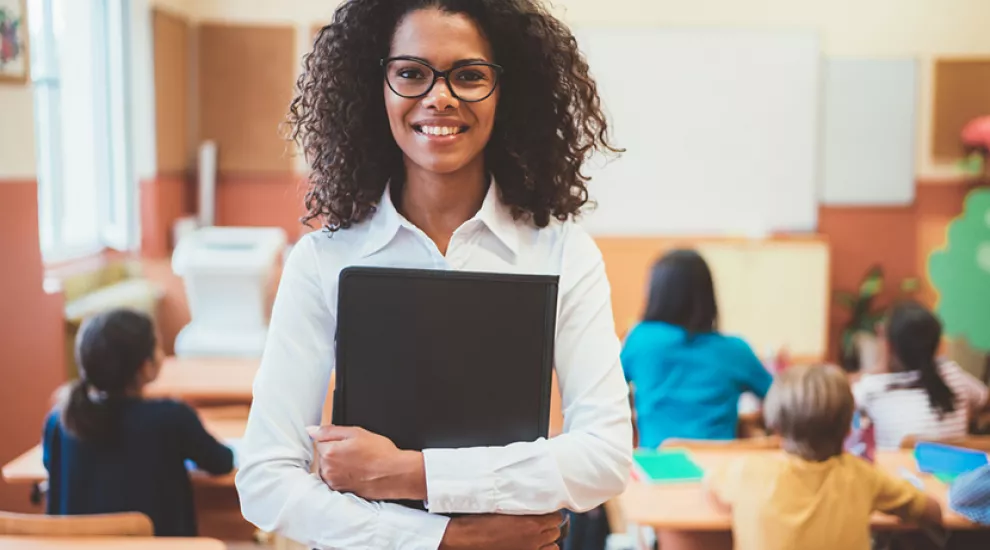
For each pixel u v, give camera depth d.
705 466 2.57
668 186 5.66
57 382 3.76
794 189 5.68
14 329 3.49
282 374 1.18
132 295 4.72
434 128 1.16
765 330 5.59
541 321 1.15
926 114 5.72
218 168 5.61
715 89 5.61
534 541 1.12
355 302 1.13
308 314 1.21
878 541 2.73
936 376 2.96
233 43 5.54
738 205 5.68
